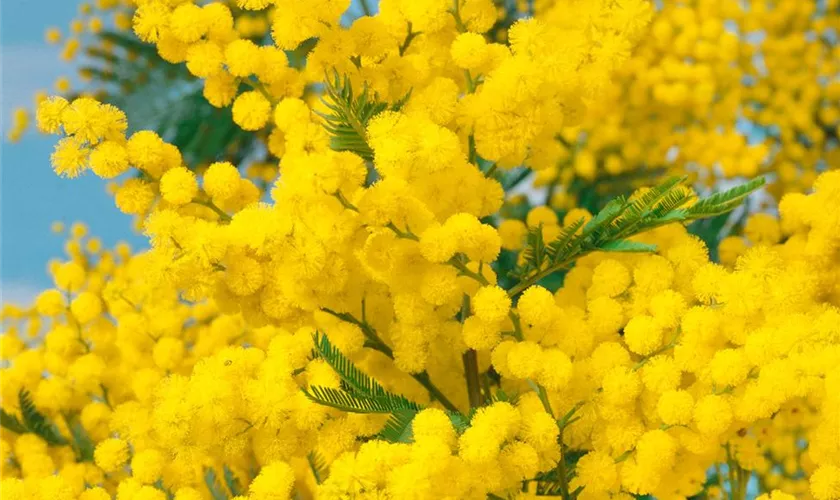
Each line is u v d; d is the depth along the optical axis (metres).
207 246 0.38
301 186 0.37
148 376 0.46
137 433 0.43
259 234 0.37
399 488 0.34
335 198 0.37
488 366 0.42
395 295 0.39
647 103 0.82
